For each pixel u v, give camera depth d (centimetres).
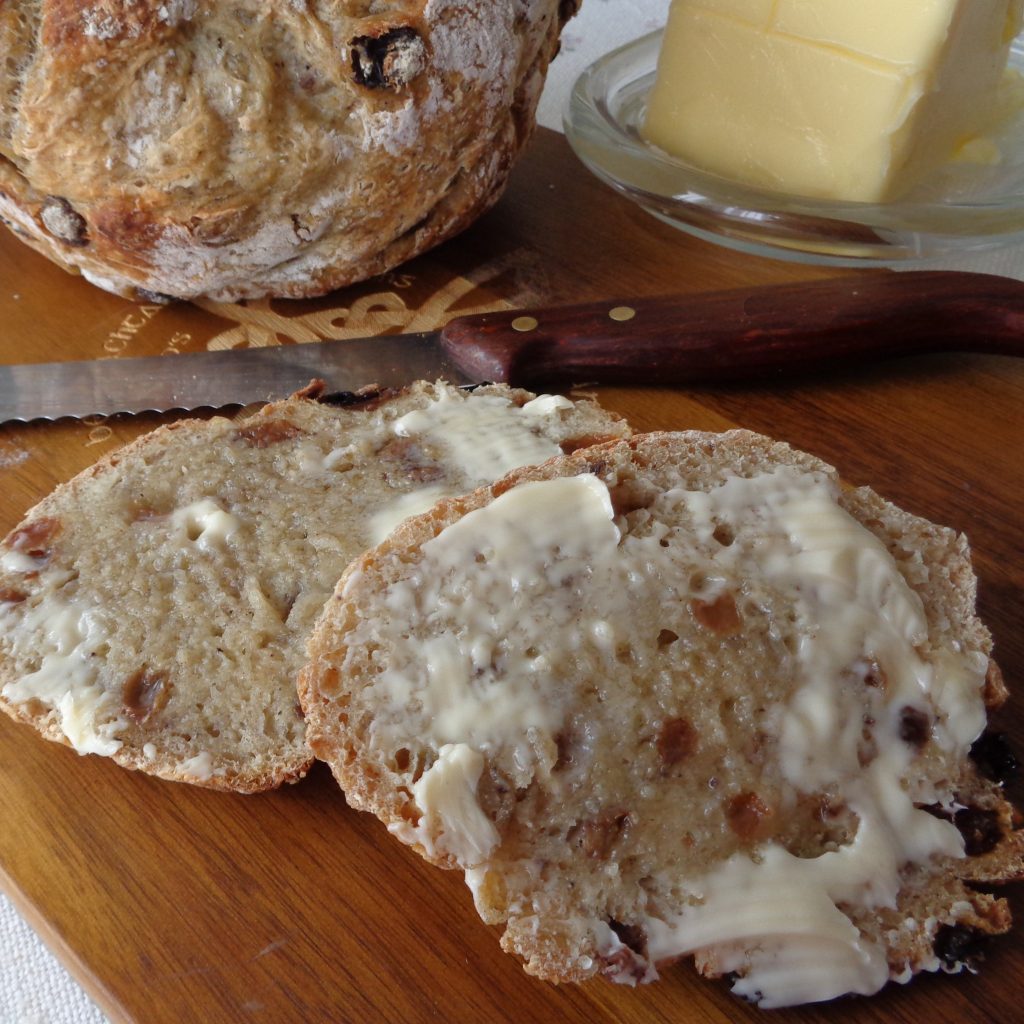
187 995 26
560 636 26
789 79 40
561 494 27
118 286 37
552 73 50
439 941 26
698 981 26
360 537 30
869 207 39
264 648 29
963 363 36
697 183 40
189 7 33
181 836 28
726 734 26
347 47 33
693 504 28
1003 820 27
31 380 35
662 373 35
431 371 35
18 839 28
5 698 28
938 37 38
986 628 28
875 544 28
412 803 26
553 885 26
